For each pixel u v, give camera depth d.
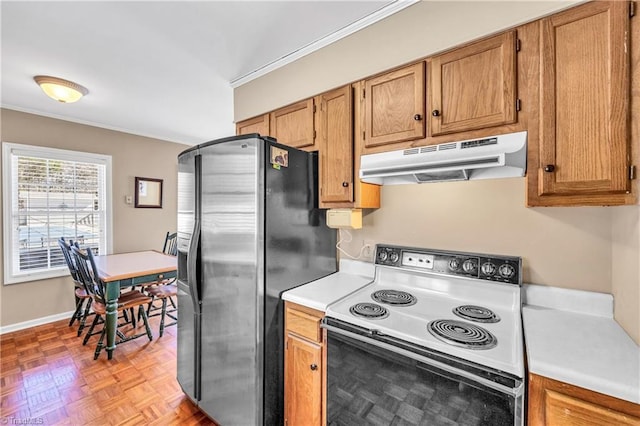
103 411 1.80
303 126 1.87
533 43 1.11
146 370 2.26
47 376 2.15
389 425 1.10
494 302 1.39
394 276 1.72
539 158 1.09
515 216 1.42
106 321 2.42
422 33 1.37
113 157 3.70
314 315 1.41
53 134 3.20
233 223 1.48
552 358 0.87
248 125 2.26
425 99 1.37
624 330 1.06
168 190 4.29
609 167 0.96
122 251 3.78
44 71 2.18
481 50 1.22
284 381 1.54
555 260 1.32
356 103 1.63
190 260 1.63
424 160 1.33
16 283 2.98
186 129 3.83
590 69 1.00
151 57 1.97
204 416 1.77
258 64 2.06
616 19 0.95
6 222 2.92
